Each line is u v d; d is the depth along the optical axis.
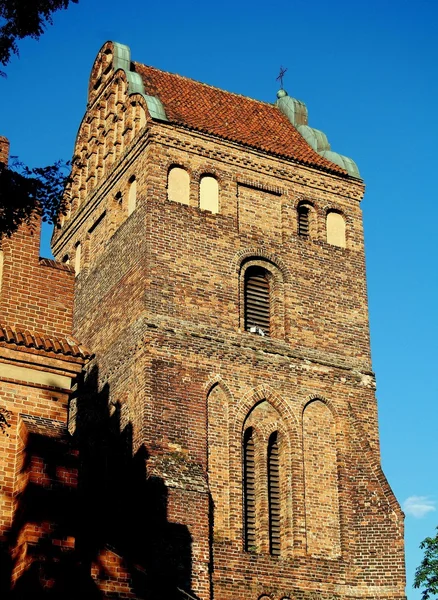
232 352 43.06
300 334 45.03
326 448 43.56
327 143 50.56
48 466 27.77
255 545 41.09
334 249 47.69
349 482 43.16
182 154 45.69
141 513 38.62
